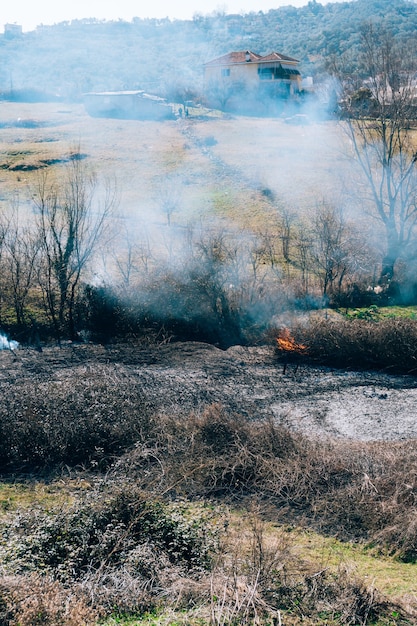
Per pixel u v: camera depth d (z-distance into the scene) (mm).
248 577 8445
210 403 17266
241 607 7629
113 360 20391
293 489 12461
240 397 18078
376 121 29203
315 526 11281
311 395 18562
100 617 7496
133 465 12930
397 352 20703
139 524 9625
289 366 20828
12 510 11203
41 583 7660
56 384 16016
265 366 20719
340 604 8195
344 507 11750
